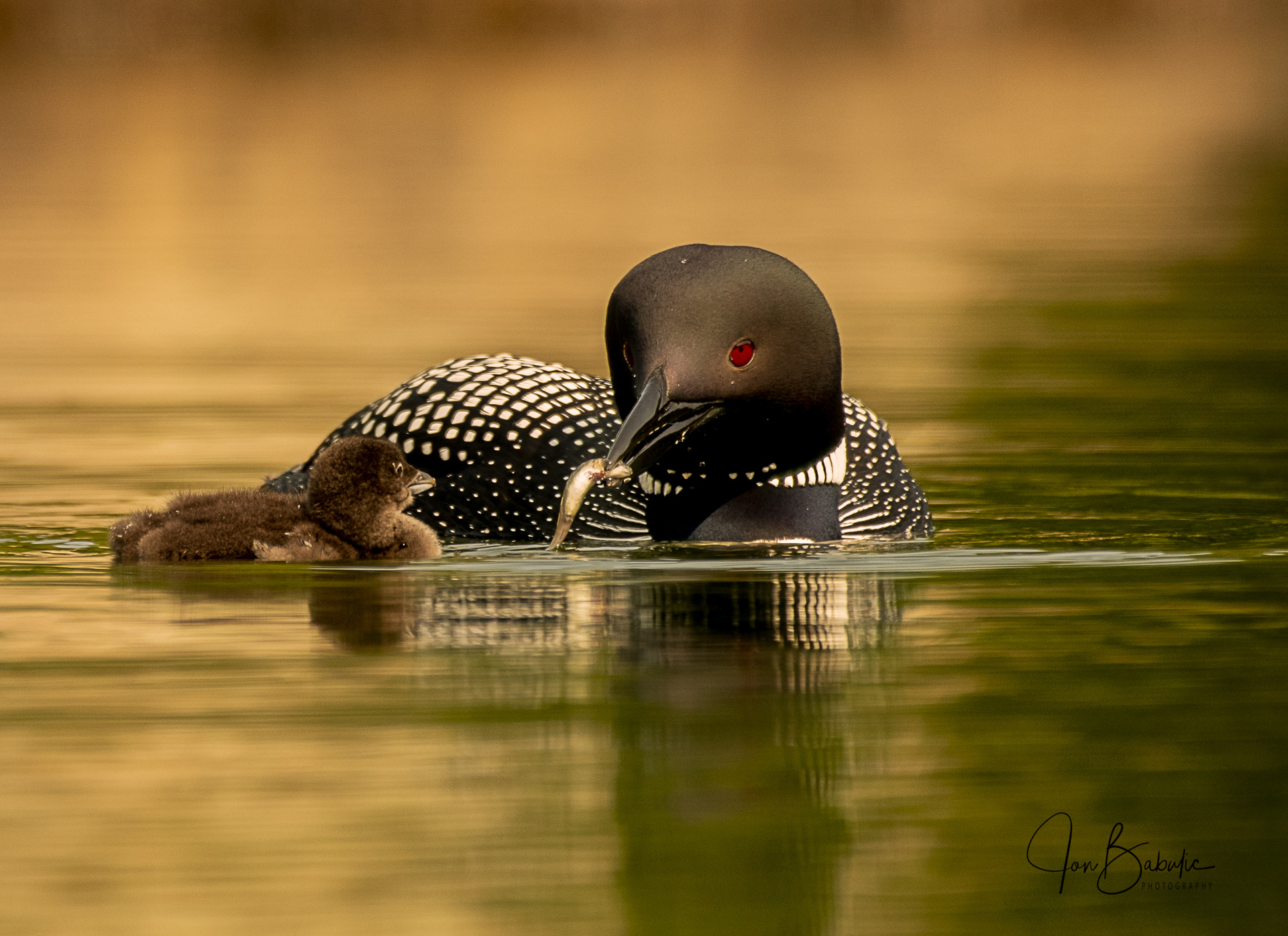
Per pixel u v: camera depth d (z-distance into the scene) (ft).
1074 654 55.57
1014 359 121.60
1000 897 40.37
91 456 92.99
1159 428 99.50
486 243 176.76
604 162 238.07
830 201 205.57
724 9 393.09
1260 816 43.93
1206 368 117.39
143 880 39.78
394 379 114.21
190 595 63.67
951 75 327.67
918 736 48.55
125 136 244.01
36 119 253.24
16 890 39.42
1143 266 161.17
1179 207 198.49
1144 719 49.75
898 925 39.01
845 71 333.01
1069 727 49.16
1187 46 370.53
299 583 65.51
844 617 59.88
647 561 67.92
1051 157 241.96
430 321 136.36
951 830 43.14
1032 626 58.80
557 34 373.81
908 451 94.53
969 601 62.08
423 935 37.58
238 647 56.54
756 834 42.60
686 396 64.49
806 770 46.11
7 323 137.18
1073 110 285.64
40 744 47.52
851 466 74.54
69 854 40.96
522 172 229.45
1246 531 74.90
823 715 49.98
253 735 48.24
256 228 187.93
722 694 52.11
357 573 67.15
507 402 75.87
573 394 76.84
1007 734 48.85
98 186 212.64
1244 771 46.24
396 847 41.47
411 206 202.90
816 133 264.93
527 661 55.06
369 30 354.33
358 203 205.05
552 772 45.75
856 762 46.73
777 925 38.55
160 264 165.89
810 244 174.50
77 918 38.11
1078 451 94.07
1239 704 51.08
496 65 328.29
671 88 306.76
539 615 60.49
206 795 44.16
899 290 150.00
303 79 298.56
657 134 262.47
